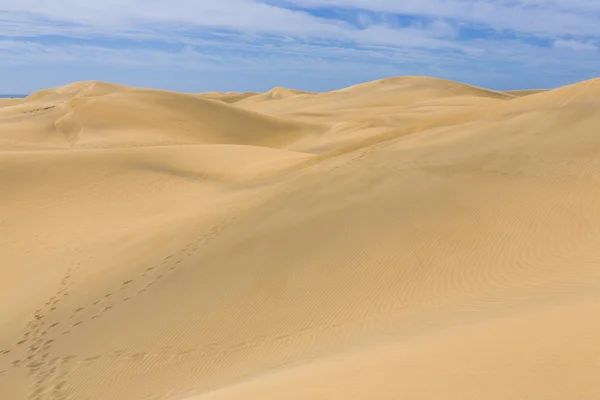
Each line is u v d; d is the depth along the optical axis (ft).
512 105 74.38
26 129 165.99
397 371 18.21
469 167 54.29
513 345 18.26
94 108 179.42
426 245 41.01
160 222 60.29
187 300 39.24
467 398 14.34
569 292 29.45
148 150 99.55
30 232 64.95
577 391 13.47
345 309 35.14
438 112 232.94
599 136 56.34
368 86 391.65
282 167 79.25
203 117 196.03
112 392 30.58
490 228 42.39
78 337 37.22
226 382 27.68
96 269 48.24
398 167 57.41
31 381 32.63
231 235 48.19
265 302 37.42
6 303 44.91
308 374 21.54
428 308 33.04
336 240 43.42
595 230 39.91
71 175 84.17
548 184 48.08
